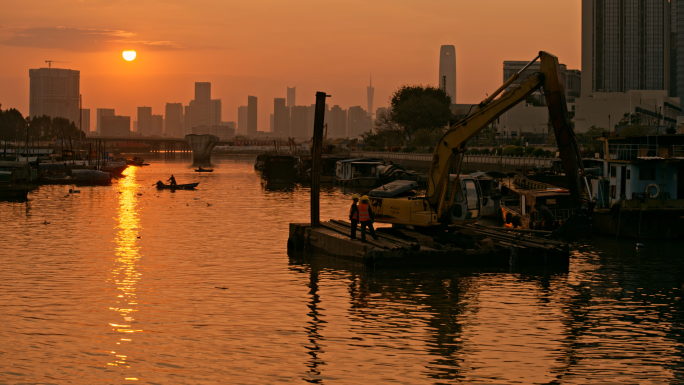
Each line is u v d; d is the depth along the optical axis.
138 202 66.69
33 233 42.16
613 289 25.59
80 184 95.12
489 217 50.34
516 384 15.76
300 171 110.12
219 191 84.50
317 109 34.50
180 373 16.39
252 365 16.97
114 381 15.86
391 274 28.00
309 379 15.98
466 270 28.94
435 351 18.06
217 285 26.22
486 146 160.62
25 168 79.94
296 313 21.95
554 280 27.12
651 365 17.09
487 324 20.72
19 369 16.62
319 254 33.47
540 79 29.36
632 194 37.94
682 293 24.98
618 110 167.00
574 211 31.42
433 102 178.38
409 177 86.56
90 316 21.53
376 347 18.41
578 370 16.66
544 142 169.50
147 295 24.48
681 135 38.81
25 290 25.25
